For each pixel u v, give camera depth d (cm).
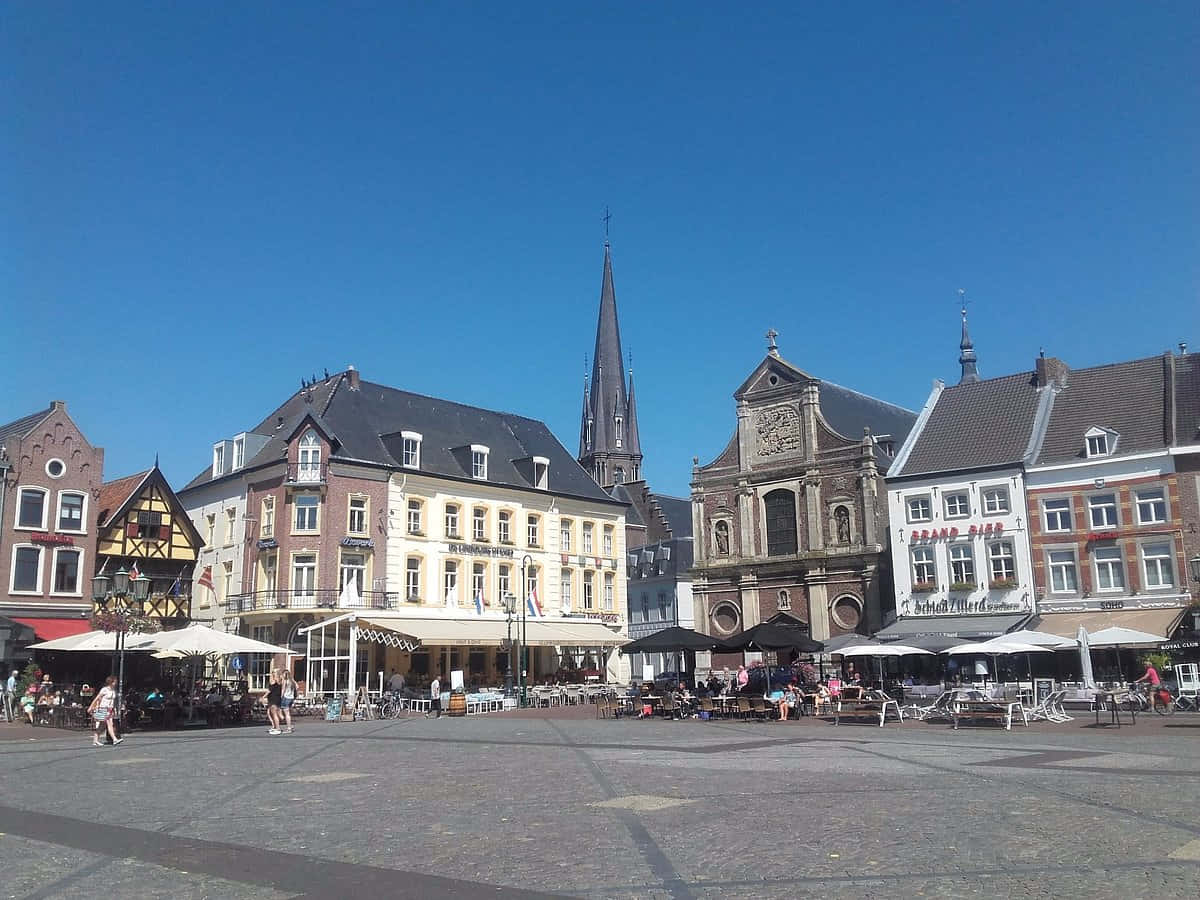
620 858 946
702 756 1917
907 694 3441
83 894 841
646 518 8956
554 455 6109
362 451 4881
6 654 3878
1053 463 4297
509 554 5381
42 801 1421
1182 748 1953
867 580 5206
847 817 1142
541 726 3003
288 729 2978
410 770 1753
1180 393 4275
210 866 947
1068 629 3938
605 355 12412
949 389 5081
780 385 5744
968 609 4422
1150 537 4028
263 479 4844
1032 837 998
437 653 4962
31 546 4162
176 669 4250
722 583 5819
